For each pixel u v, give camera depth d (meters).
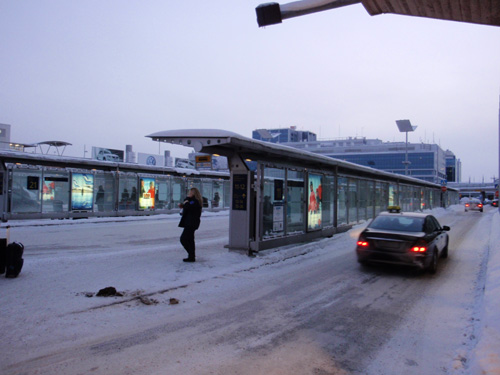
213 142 8.55
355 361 4.18
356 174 18.77
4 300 5.75
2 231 14.87
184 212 8.93
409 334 5.01
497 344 4.29
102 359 4.03
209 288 6.93
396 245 8.30
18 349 4.19
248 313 5.70
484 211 44.44
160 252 10.22
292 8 5.26
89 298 6.00
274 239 10.58
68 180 19.83
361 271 8.85
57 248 11.10
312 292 6.97
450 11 5.37
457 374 3.91
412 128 39.88
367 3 5.17
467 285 7.71
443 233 10.47
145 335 4.72
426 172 107.06
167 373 3.77
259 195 9.88
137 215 23.52
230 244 10.18
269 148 9.79
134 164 23.11
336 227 15.20
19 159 17.70
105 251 10.79
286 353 4.33
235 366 3.97
